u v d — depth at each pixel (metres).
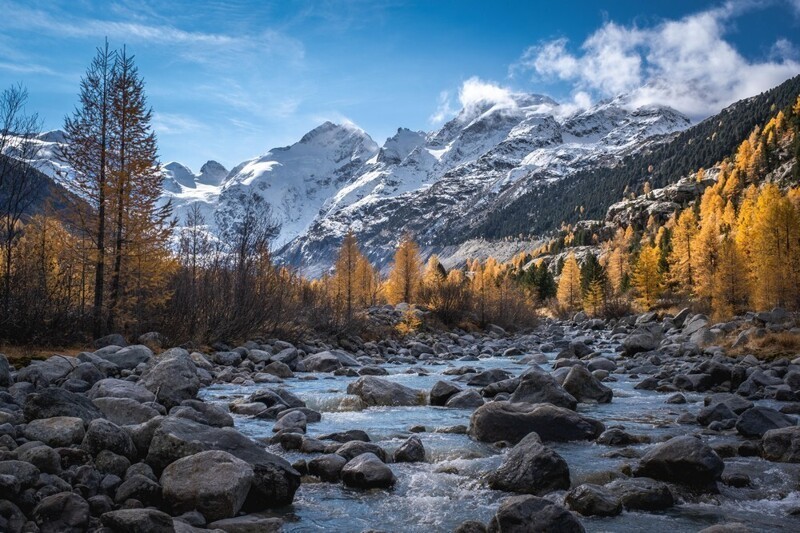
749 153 135.38
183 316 24.16
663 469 8.31
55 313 19.75
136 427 8.13
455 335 42.84
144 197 23.17
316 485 8.28
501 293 56.38
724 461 9.42
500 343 40.22
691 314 48.88
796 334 27.45
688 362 24.81
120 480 6.88
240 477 6.86
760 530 6.67
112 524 5.49
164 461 7.36
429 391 16.36
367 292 59.44
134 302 22.48
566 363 23.33
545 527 6.03
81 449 7.29
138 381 13.43
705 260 58.53
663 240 99.38
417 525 6.83
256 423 11.94
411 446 9.77
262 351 23.38
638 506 7.38
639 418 13.40
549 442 10.84
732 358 25.00
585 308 78.69
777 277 48.94
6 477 5.79
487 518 7.03
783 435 9.68
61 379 13.59
